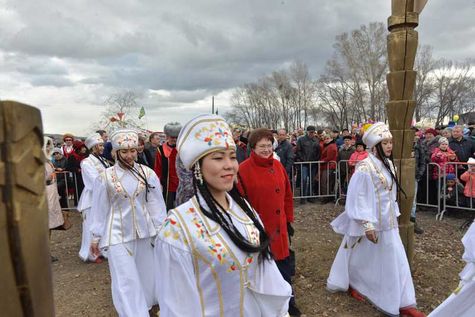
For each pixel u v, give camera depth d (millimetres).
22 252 619
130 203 3799
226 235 1769
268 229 3490
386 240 3852
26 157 639
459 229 6824
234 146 1850
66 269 5742
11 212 606
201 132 1809
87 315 4289
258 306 1899
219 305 1743
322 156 9375
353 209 3883
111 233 3721
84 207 5828
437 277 4801
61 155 9812
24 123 629
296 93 50562
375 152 3986
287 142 8711
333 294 4449
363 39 40156
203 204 1800
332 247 6098
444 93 51531
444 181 7547
